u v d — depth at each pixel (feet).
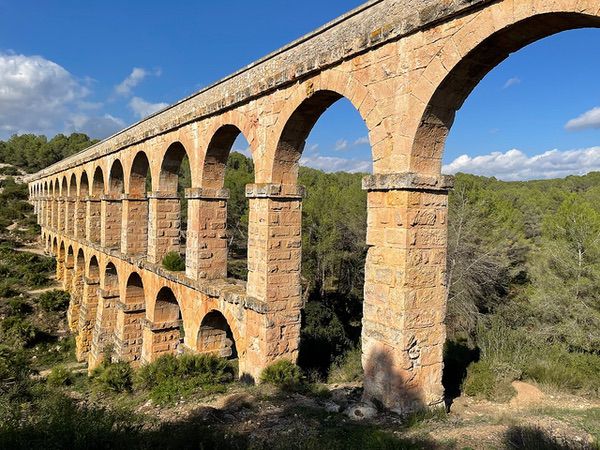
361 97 32.76
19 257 148.87
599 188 207.92
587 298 78.48
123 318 72.59
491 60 26.61
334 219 118.62
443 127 29.55
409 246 29.66
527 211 147.84
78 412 30.42
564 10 21.53
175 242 66.18
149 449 26.71
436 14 26.84
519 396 41.34
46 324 112.06
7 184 270.26
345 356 71.51
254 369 43.78
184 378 46.21
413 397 30.42
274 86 40.93
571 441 27.12
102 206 87.51
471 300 90.12
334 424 30.22
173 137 61.16
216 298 49.14
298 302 43.98
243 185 146.61
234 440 28.96
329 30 38.04
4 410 34.68
